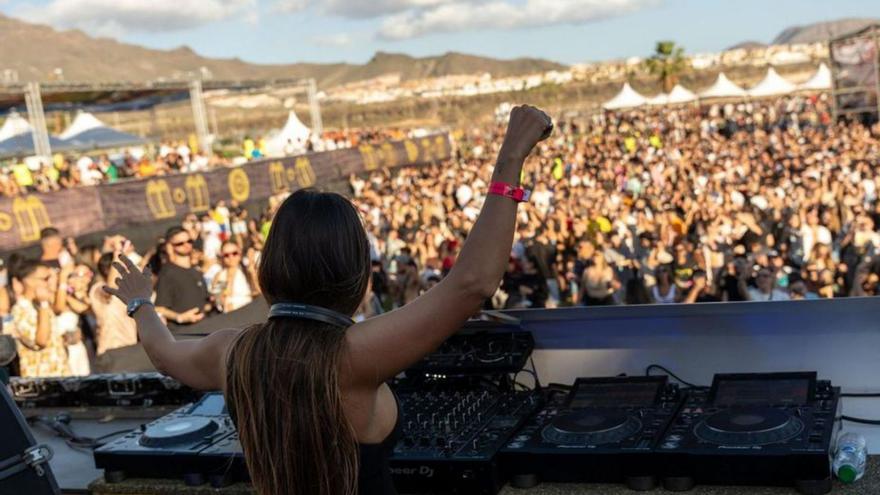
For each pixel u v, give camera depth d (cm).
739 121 4475
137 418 300
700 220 1465
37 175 2286
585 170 2923
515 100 8494
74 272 796
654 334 247
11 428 182
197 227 1430
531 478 202
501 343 254
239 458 219
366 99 10431
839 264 1016
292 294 140
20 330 635
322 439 134
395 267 1324
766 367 238
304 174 2261
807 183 1686
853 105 3375
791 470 182
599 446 199
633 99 4981
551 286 1203
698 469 189
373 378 136
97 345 746
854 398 229
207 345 157
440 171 2836
